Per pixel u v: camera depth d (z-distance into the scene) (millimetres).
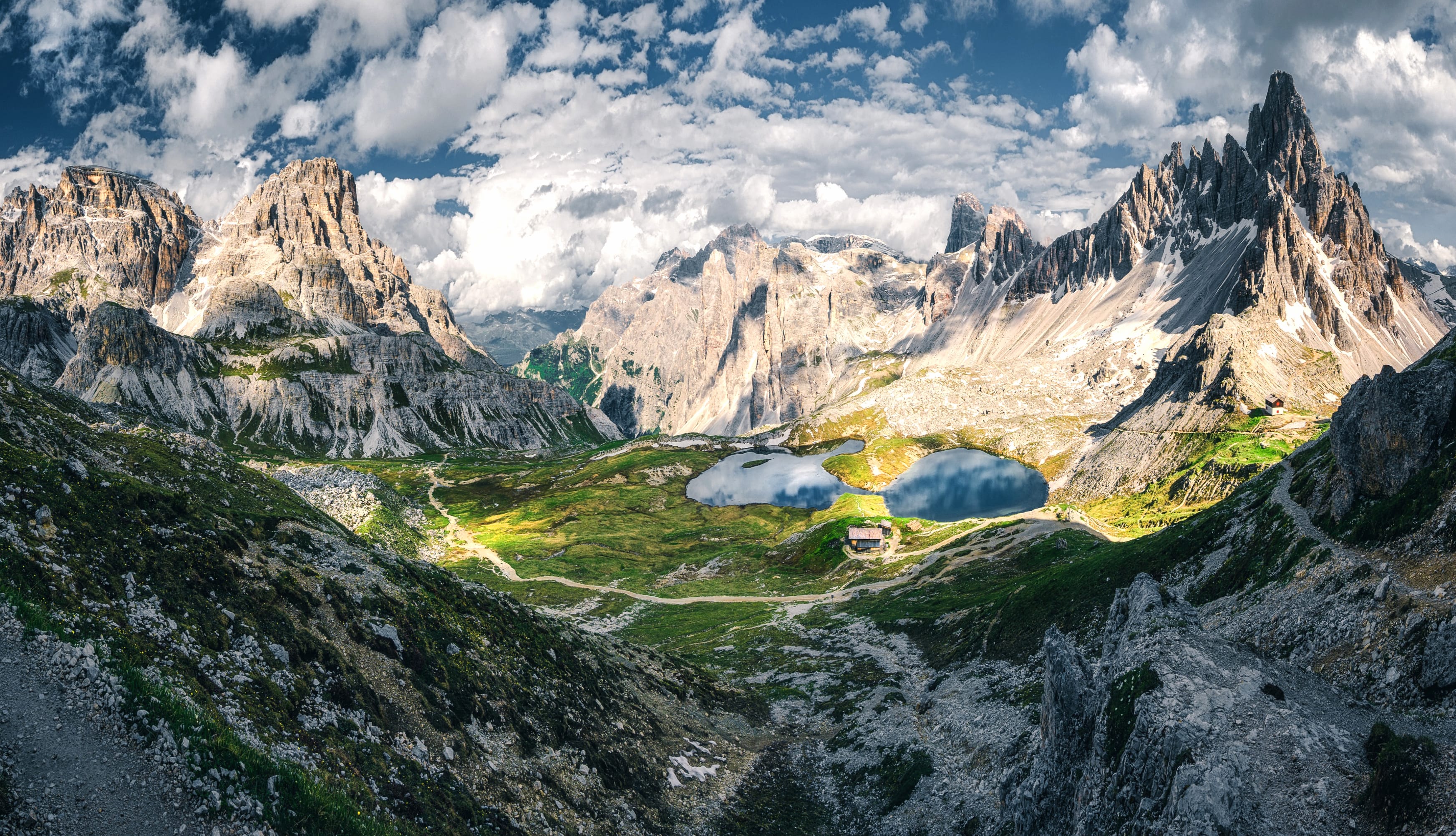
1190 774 39250
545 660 74562
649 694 87062
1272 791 38219
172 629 43250
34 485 46469
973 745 73875
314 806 37000
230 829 32969
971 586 147750
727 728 88500
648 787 65625
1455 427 61188
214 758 35188
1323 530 69812
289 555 61656
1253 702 44750
